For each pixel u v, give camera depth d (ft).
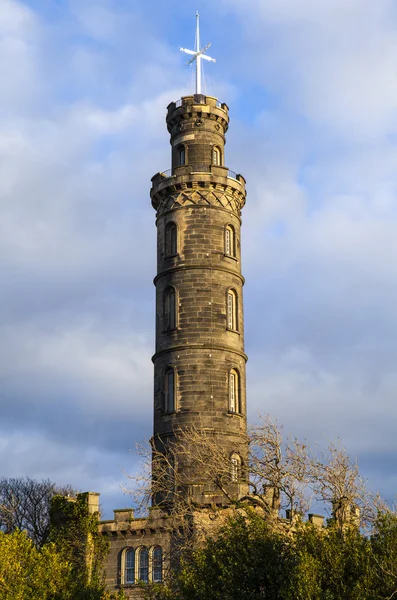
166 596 121.80
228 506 153.07
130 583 164.25
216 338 185.88
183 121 202.90
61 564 135.64
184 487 162.09
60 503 176.65
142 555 165.07
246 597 103.91
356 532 108.88
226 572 105.81
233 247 196.24
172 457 177.37
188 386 182.39
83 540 169.68
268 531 113.80
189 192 194.70
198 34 208.85
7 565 127.44
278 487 136.15
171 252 194.70
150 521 164.45
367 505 128.16
